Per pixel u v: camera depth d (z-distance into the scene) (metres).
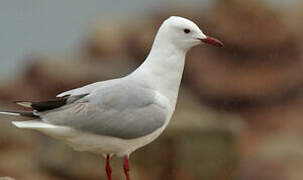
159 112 8.43
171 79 8.62
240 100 21.05
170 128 13.93
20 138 15.82
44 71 20.14
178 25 8.60
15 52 29.95
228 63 21.41
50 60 20.58
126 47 22.50
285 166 16.52
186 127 14.01
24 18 32.69
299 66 21.45
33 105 8.12
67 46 30.55
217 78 21.11
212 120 14.66
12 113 8.12
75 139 8.20
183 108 15.71
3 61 29.17
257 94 21.00
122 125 8.21
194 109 15.74
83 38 26.42
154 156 13.87
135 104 8.32
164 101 8.53
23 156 15.42
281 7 22.88
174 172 13.93
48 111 8.15
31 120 8.11
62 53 22.53
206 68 21.27
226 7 21.84
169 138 13.88
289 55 21.52
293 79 21.23
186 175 13.95
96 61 21.38
